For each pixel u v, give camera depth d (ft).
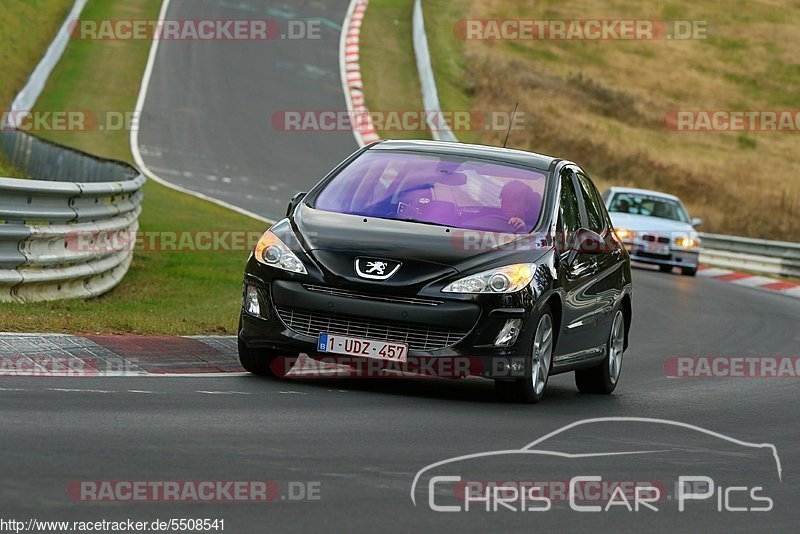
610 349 125.49
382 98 526.98
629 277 131.75
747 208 504.84
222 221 278.05
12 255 138.10
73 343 110.22
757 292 273.33
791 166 596.70
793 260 330.54
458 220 109.70
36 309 133.18
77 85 490.49
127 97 481.87
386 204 111.55
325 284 102.78
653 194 309.83
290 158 419.33
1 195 137.69
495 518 63.46
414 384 114.32
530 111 577.43
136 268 201.46
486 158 118.73
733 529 65.82
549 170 118.42
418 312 101.55
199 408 88.53
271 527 58.34
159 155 400.26
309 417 88.74
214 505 61.46
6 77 466.70
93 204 162.09
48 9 585.22
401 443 81.56
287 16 645.92
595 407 110.73
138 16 614.34
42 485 62.39
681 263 295.07
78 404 85.66
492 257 105.09
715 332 187.52
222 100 492.95
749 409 115.65
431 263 103.24
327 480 68.80
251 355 108.06
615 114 634.43
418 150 119.34
